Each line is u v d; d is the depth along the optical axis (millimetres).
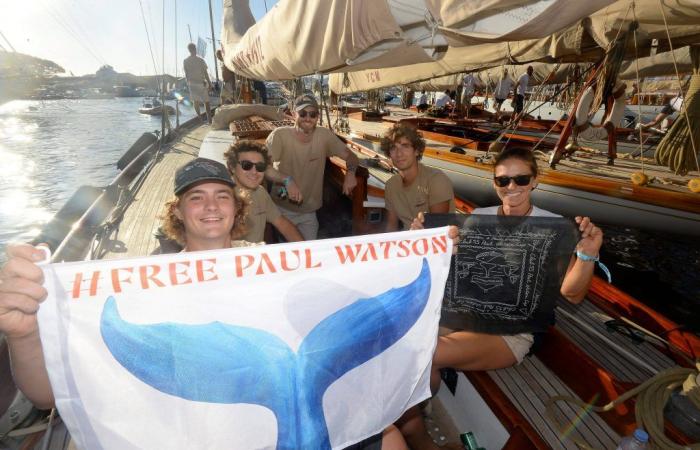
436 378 1988
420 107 16641
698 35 3910
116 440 1128
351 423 1383
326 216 4828
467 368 1944
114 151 16891
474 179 5637
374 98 13078
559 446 1653
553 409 1824
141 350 1142
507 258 1844
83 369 1097
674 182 4375
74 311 1086
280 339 1273
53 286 1069
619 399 1663
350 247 1368
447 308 1983
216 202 1578
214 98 13500
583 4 1730
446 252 1490
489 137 8633
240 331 1230
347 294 1352
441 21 2043
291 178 3447
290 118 7824
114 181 4840
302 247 1309
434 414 2287
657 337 2145
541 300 1878
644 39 4117
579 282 1782
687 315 4207
